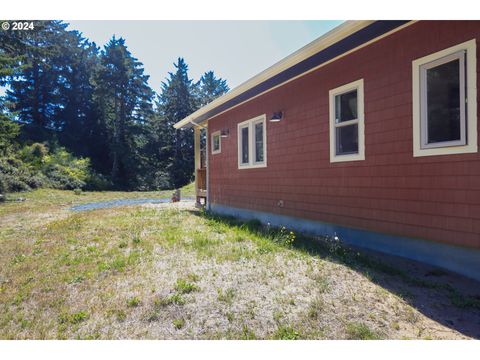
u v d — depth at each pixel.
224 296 2.65
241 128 7.88
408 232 3.75
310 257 3.74
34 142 23.67
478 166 3.06
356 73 4.47
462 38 3.19
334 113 4.91
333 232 4.93
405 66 3.77
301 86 5.66
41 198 14.91
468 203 3.14
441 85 3.41
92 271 3.47
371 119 4.24
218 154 9.16
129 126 29.53
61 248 4.58
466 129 3.15
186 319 2.33
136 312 2.46
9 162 18.17
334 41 4.15
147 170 29.06
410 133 3.72
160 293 2.77
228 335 2.13
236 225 6.27
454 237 3.26
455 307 2.43
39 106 28.81
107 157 29.02
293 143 5.89
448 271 3.27
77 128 29.75
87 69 31.98
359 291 2.71
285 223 6.14
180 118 34.22
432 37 3.46
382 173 4.09
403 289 2.76
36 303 2.72
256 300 2.58
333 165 4.94
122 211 9.28
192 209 10.05
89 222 6.93
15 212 9.64
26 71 27.81
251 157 7.37
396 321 2.23
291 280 2.98
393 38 3.91
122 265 3.62
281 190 6.27
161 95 38.84
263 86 6.34
